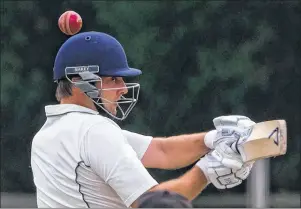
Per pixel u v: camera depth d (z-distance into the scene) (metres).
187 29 38.75
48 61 39.81
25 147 39.88
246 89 38.62
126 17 38.56
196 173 10.99
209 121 38.81
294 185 38.31
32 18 39.75
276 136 10.59
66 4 39.25
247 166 11.11
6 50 39.78
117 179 10.87
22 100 39.75
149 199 10.52
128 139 13.30
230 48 38.69
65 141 11.34
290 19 38.59
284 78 38.69
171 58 38.81
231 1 38.66
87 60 11.68
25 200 37.59
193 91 38.84
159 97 38.78
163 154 13.27
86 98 11.88
